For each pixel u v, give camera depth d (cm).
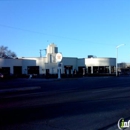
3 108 1184
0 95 1825
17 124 843
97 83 3397
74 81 4084
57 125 835
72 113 1056
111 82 3638
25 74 6400
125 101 1449
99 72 7494
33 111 1102
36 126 817
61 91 2131
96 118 957
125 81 3912
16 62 6650
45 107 1217
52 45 7031
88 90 2212
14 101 1452
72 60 7375
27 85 3055
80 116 993
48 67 6712
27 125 830
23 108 1185
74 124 854
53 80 4425
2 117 963
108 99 1543
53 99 1547
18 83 3616
